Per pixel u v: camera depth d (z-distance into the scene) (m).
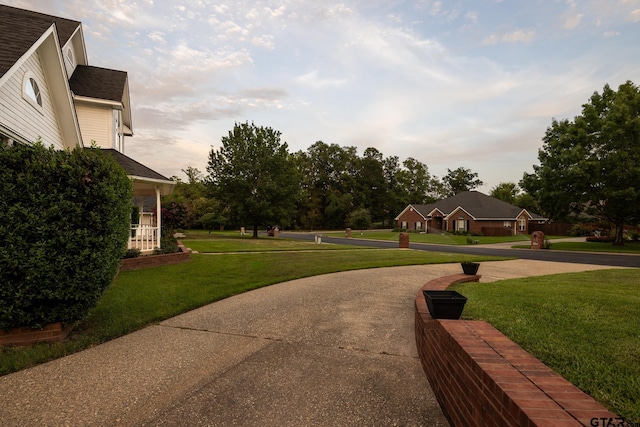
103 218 4.40
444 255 15.39
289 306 6.05
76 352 4.00
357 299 6.59
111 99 12.96
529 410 1.49
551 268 11.82
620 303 4.51
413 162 70.69
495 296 5.12
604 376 2.28
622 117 21.86
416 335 4.26
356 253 15.36
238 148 26.94
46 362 3.70
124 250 5.85
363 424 2.54
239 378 3.31
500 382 1.79
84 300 4.30
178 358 3.82
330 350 4.05
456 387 2.41
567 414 1.47
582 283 6.82
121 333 4.62
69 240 4.06
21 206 3.83
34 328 4.11
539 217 44.00
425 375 3.38
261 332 4.69
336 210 60.41
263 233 40.22
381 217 65.75
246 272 9.27
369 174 65.06
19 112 6.92
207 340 4.40
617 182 22.27
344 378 3.31
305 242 23.89
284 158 27.75
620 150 21.97
